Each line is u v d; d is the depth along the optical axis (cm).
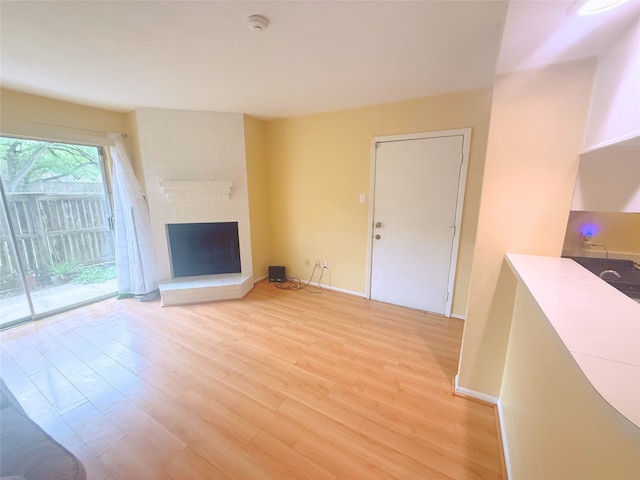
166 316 283
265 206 382
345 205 326
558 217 137
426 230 281
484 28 147
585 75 122
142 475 127
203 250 346
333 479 125
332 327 262
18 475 84
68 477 87
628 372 50
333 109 304
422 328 261
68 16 137
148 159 305
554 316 73
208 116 313
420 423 156
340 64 191
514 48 116
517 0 91
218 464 132
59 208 288
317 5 129
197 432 149
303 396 175
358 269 332
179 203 322
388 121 280
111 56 180
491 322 163
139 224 314
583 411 68
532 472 100
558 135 130
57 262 290
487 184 147
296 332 253
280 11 134
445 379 192
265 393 178
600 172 125
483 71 201
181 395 176
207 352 222
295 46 167
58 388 182
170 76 212
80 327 260
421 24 144
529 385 115
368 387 183
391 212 296
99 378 191
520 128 136
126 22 143
